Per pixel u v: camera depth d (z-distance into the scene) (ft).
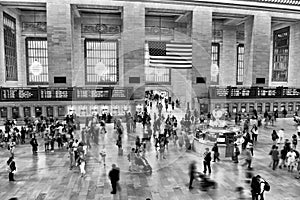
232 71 110.22
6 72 83.71
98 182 34.76
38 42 95.96
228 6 89.30
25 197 30.12
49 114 76.48
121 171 36.58
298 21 102.47
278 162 41.37
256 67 95.09
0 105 72.90
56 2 80.07
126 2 83.41
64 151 49.98
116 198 29.96
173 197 30.37
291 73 106.52
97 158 42.19
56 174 37.76
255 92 89.76
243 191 32.01
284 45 111.45
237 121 75.61
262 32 94.53
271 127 73.10
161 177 36.55
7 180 35.45
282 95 92.32
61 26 80.94
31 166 41.22
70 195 30.76
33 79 96.58
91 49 98.07
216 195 30.96
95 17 96.37
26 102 74.74
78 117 67.21
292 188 32.81
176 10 88.69
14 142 51.29
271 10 93.04
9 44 86.17
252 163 42.96
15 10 88.22
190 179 33.55
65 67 82.02
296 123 78.89
